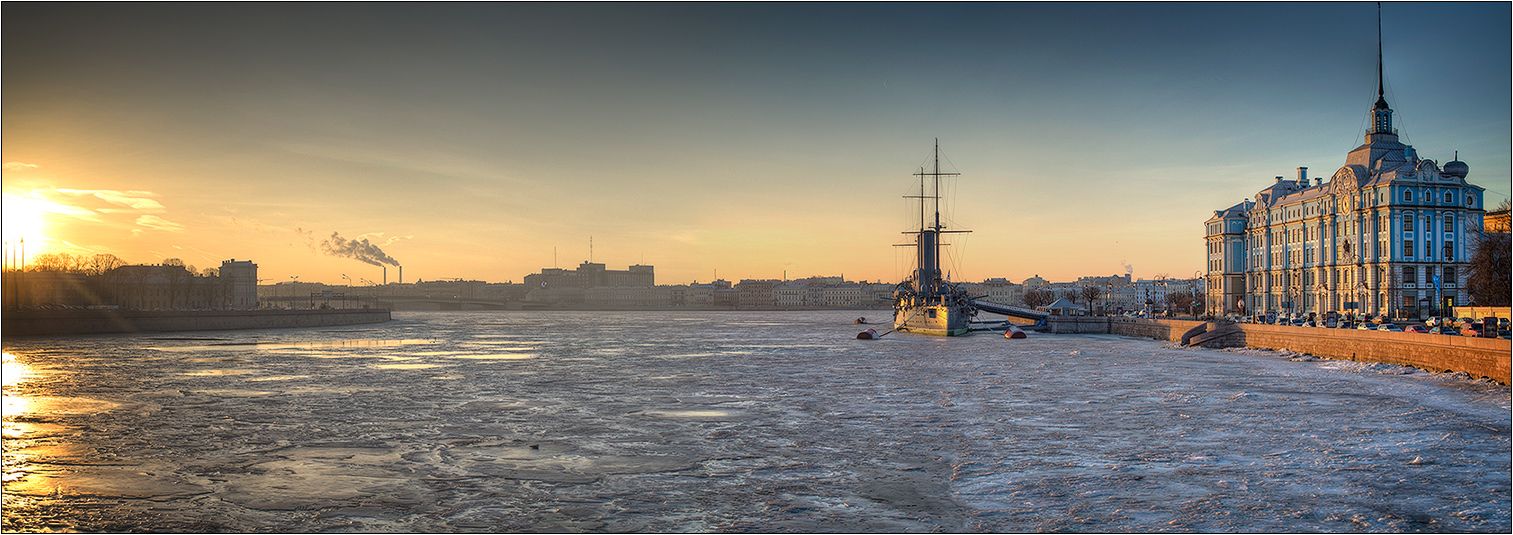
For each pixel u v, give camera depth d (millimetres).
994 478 37531
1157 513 32188
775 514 32562
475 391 69438
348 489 36094
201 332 173625
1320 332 91875
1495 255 116375
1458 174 149375
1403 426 48938
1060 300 184250
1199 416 53312
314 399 64125
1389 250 146000
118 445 45312
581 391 69312
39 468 39750
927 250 180250
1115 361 94062
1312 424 49969
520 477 38188
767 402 61688
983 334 166125
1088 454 42250
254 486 36531
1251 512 32219
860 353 112750
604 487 36406
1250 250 186625
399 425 51969
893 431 49000
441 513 32719
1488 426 48719
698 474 38688
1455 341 70125
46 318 150750
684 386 72500
